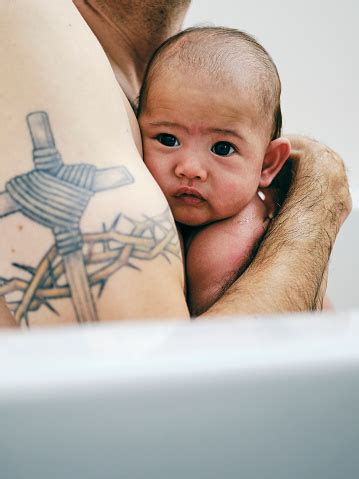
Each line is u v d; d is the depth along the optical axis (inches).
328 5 57.1
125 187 18.3
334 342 11.9
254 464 11.7
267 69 28.3
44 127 18.4
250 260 27.2
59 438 10.4
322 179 30.5
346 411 11.9
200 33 28.1
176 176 27.2
